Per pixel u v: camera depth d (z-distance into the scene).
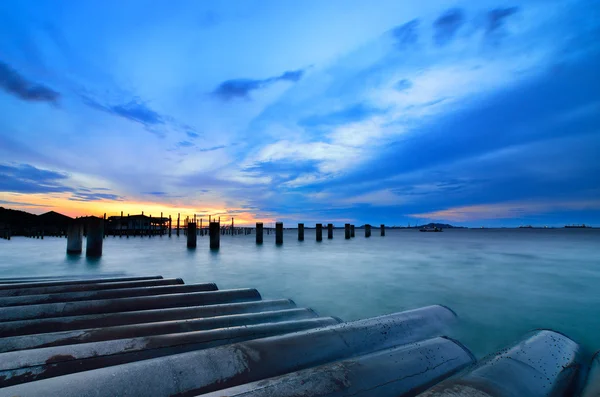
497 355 3.35
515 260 16.03
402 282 9.74
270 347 3.09
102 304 4.92
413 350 3.29
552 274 11.59
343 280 10.04
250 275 10.82
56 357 2.79
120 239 42.41
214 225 20.70
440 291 8.52
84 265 12.24
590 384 3.05
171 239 42.69
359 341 3.63
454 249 23.58
